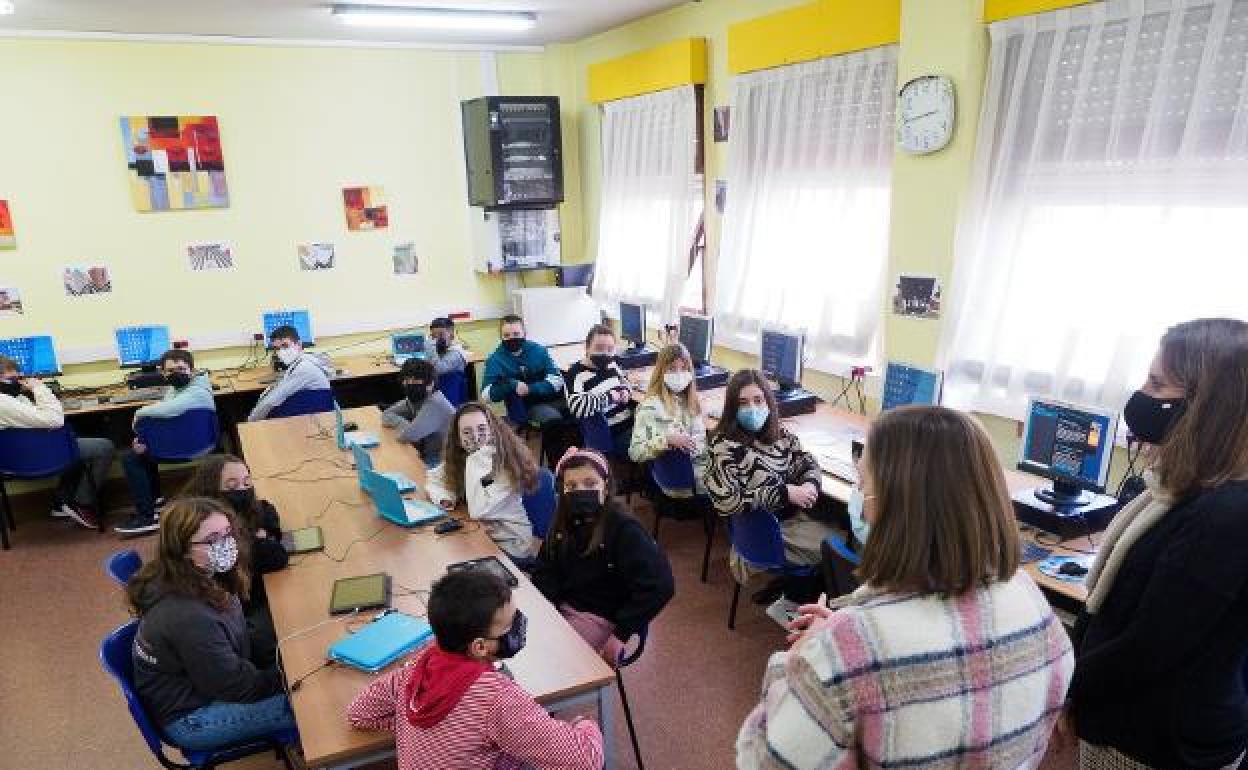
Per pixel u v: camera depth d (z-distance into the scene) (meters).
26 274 5.20
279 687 2.17
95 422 5.46
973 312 3.53
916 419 0.96
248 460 3.76
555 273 6.80
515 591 2.43
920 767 0.90
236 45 5.53
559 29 5.79
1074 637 1.76
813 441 3.71
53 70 5.08
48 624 3.77
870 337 4.18
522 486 3.01
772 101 4.53
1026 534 2.68
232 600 2.27
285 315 5.87
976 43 3.31
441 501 3.08
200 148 5.52
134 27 5.04
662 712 2.96
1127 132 2.97
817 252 4.38
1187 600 1.36
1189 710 1.44
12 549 4.62
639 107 5.68
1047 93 3.12
